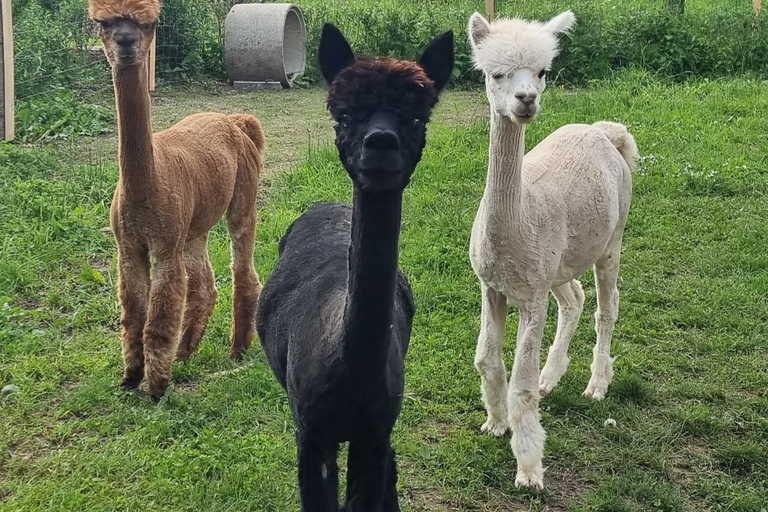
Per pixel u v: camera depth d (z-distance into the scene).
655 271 6.80
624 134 5.22
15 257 6.51
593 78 12.90
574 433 4.79
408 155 2.64
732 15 13.82
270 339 3.71
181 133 5.33
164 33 13.34
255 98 12.62
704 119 10.48
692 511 4.20
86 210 7.47
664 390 5.24
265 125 10.93
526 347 4.27
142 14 4.61
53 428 4.66
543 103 11.10
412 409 4.96
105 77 12.08
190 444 4.48
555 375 5.17
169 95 12.54
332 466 3.29
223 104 12.09
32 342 5.48
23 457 4.41
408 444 4.60
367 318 2.81
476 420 4.90
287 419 4.77
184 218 5.01
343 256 3.66
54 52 11.24
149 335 4.93
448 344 5.71
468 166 8.88
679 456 4.64
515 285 4.23
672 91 11.84
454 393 5.14
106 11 4.57
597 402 5.07
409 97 2.62
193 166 5.18
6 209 7.22
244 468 4.26
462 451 4.57
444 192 8.31
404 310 3.83
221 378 5.22
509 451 4.61
